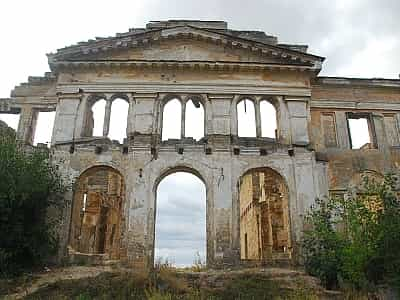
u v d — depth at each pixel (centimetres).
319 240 2433
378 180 3098
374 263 2034
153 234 2727
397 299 1936
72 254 2658
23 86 3328
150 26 3362
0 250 2278
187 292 1989
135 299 1902
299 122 3045
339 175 3067
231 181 2848
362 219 2112
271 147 2966
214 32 3156
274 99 3122
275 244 3550
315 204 2823
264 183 3775
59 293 2005
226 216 2759
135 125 2984
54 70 3152
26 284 2173
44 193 2552
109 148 2936
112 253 3881
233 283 2123
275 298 1917
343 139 3189
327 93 3325
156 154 2916
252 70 3127
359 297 1942
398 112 3328
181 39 3203
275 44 3312
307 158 2948
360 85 3356
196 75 3122
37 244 2466
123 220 2755
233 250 2686
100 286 2027
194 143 2961
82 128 2998
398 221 1972
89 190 3803
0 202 2327
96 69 3127
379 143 3209
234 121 3019
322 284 2208
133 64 3089
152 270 2239
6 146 2552
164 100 3094
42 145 3183
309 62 3139
